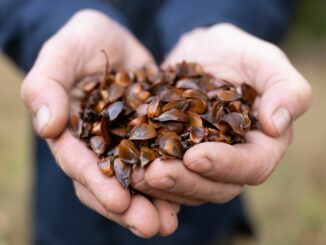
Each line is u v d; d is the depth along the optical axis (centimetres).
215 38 33
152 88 28
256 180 25
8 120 74
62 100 27
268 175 25
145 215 22
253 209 51
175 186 23
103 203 23
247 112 27
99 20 34
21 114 77
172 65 33
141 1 40
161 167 22
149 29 41
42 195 41
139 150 24
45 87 27
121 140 26
